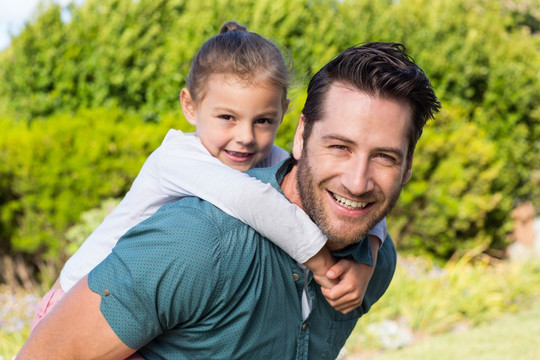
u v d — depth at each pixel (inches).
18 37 298.2
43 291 265.6
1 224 273.9
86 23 298.8
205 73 107.7
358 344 235.3
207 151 97.1
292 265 70.7
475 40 348.5
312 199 69.6
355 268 74.5
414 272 296.7
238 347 67.5
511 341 233.8
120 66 293.4
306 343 73.7
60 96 295.7
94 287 64.4
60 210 265.7
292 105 116.5
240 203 67.0
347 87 67.1
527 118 358.9
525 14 554.3
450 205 305.6
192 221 65.3
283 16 309.4
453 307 272.2
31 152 263.0
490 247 345.7
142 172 90.5
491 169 313.3
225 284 64.8
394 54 69.1
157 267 63.1
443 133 311.4
